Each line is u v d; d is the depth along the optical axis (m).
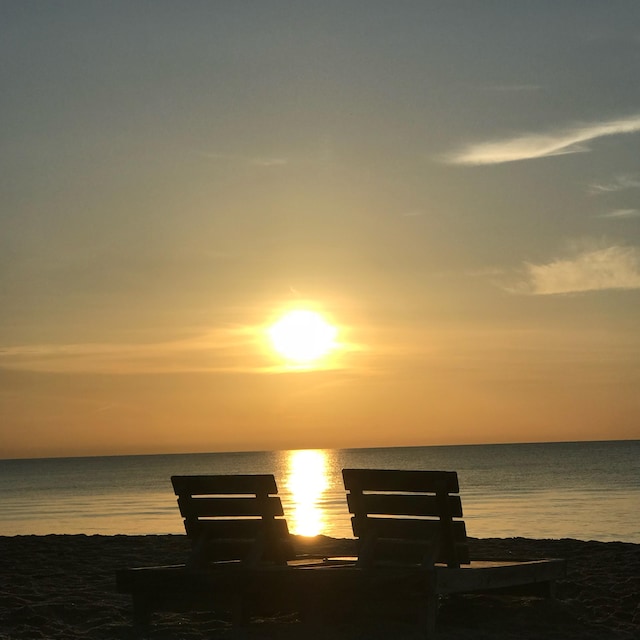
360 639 7.63
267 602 8.03
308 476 112.25
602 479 64.06
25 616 8.56
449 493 7.84
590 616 8.38
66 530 25.73
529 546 12.35
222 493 8.27
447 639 7.68
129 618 8.55
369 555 8.00
